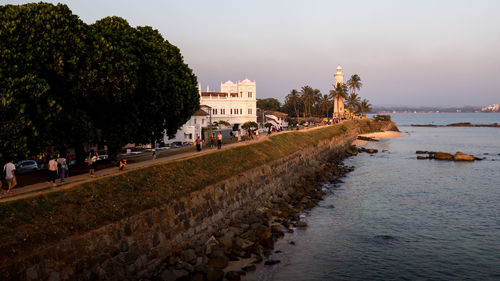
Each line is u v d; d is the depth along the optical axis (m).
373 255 26.02
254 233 27.72
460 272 23.56
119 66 28.41
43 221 17.30
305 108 189.88
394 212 36.94
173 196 24.84
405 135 154.38
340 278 22.36
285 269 23.14
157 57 35.75
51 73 25.45
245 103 121.81
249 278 21.55
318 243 28.05
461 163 69.81
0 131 21.05
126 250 19.77
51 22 25.28
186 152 44.09
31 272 15.21
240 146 43.41
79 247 17.39
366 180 54.38
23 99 22.20
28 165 37.53
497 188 47.56
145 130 36.53
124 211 20.81
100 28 32.59
